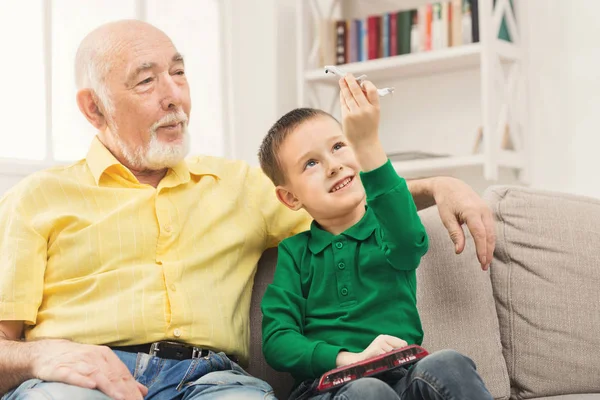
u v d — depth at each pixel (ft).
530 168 11.10
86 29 9.78
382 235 4.83
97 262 5.16
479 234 5.18
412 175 11.60
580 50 10.78
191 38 11.66
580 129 10.78
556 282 5.56
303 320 5.00
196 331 5.04
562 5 10.91
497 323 5.57
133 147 5.54
